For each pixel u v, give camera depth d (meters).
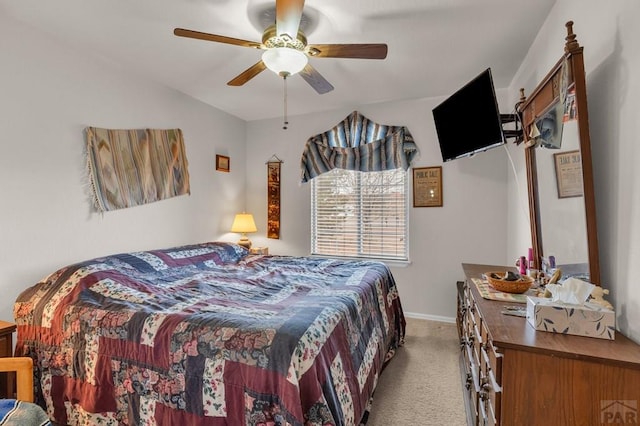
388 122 3.60
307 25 2.04
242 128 4.24
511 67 2.68
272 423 1.23
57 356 1.69
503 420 1.05
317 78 2.23
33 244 2.10
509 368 1.04
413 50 2.38
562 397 1.00
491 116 2.08
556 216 1.61
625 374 0.94
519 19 1.98
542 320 1.15
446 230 3.42
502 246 3.23
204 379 1.35
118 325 1.57
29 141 2.08
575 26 1.58
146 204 2.89
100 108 2.51
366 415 1.79
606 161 1.29
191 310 1.61
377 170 3.63
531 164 1.95
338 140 3.82
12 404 1.20
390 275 2.81
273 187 4.19
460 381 2.24
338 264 2.81
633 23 1.11
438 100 3.41
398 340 2.70
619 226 1.20
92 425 1.57
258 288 2.07
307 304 1.69
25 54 2.05
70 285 1.87
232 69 2.72
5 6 1.86
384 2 1.81
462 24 2.04
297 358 1.26
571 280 1.20
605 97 1.30
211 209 3.70
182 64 2.63
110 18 1.98
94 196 2.45
